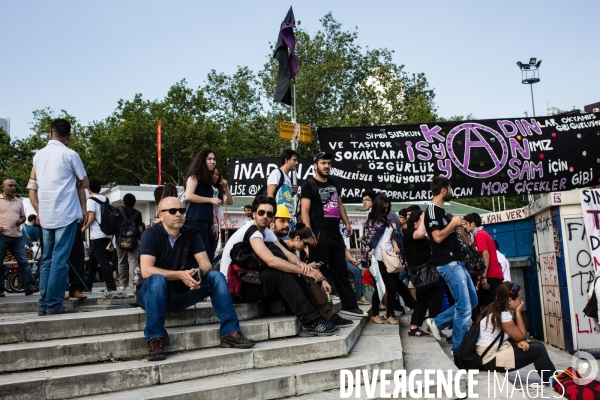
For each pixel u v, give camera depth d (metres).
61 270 5.24
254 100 38.31
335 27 36.28
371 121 34.28
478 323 5.99
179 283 4.99
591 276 8.46
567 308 8.52
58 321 4.55
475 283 7.81
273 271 5.53
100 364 4.30
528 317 10.74
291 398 4.37
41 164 5.34
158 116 34.28
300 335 5.49
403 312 9.70
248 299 5.65
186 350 4.72
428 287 7.05
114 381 4.04
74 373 3.97
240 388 4.16
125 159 34.09
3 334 4.30
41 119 39.25
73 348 4.26
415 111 34.31
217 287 4.93
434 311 7.23
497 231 12.09
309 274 5.58
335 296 8.72
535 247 10.20
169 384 4.24
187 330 4.83
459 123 9.42
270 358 4.82
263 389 4.27
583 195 8.59
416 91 38.34
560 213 8.70
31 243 12.53
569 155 9.39
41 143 36.47
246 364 4.70
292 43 9.31
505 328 5.81
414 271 7.15
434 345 6.58
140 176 34.97
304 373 4.50
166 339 4.50
